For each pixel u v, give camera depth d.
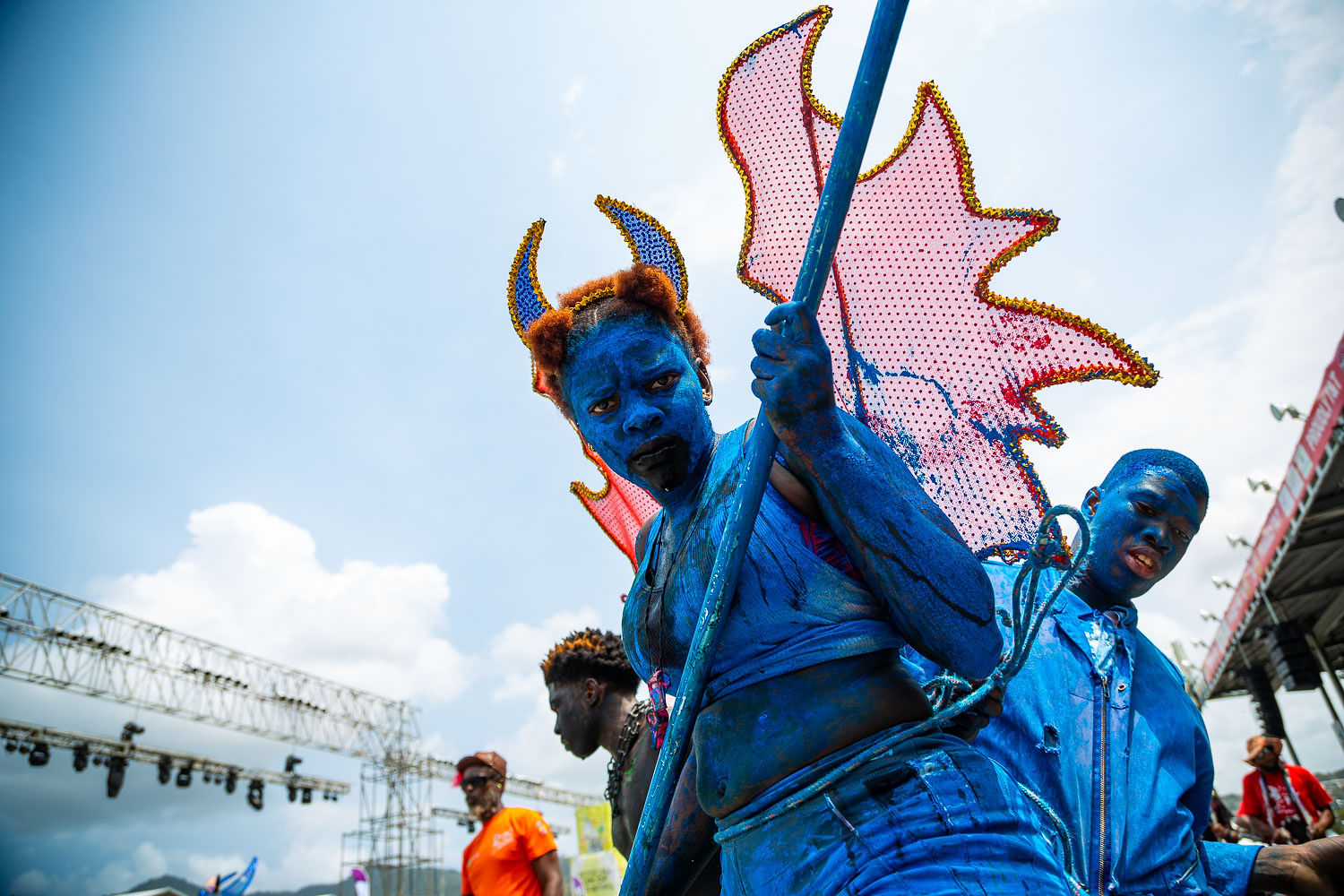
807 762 1.14
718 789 1.22
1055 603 2.00
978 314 1.73
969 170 1.79
